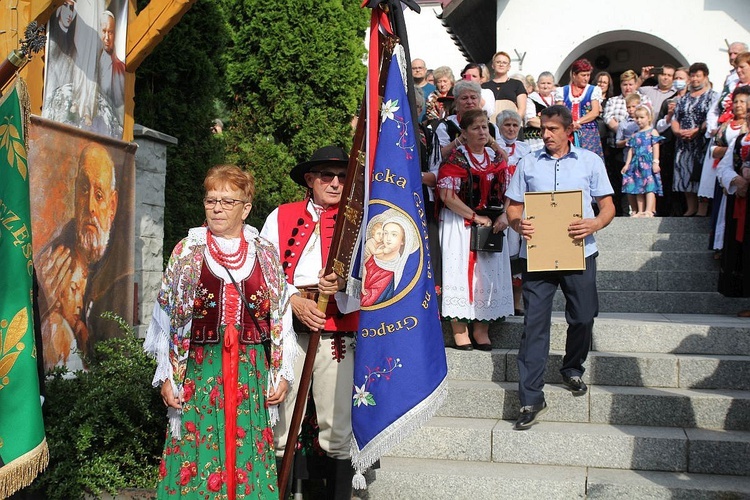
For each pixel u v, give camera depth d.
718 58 13.63
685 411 5.43
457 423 5.50
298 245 4.48
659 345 6.23
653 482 4.84
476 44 15.73
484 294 6.18
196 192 7.45
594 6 13.84
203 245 3.94
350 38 9.00
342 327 4.34
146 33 5.77
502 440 5.29
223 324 3.90
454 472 5.02
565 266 5.29
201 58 7.25
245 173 4.05
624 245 8.71
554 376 5.98
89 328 5.28
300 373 4.42
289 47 8.70
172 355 3.84
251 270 3.96
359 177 4.23
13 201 3.56
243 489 3.83
